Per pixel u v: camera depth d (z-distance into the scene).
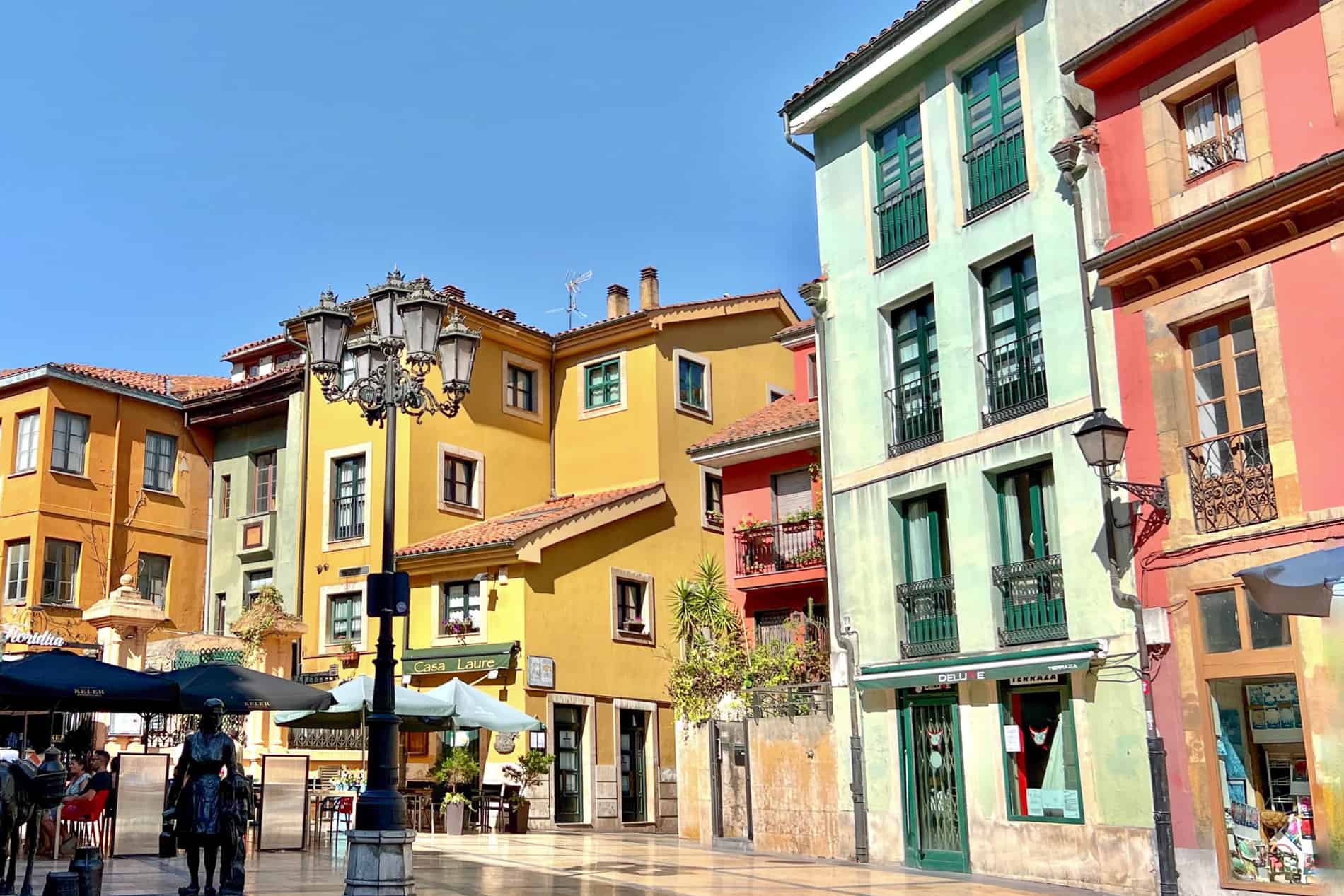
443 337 14.17
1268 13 13.91
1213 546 13.80
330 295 14.23
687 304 30.95
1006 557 16.83
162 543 31.86
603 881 14.41
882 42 18.91
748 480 23.91
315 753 26.50
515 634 25.48
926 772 17.47
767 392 33.44
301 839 18.25
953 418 17.59
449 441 28.95
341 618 28.27
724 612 22.75
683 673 21.64
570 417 31.58
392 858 11.64
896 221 19.20
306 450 29.70
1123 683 14.68
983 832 16.30
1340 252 12.93
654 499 29.12
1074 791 15.31
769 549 23.03
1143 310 14.97
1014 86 17.44
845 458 19.53
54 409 30.58
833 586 19.30
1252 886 13.05
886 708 18.05
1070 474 15.69
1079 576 15.41
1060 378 15.99
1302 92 13.52
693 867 16.45
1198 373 14.52
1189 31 14.67
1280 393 13.33
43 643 24.97
